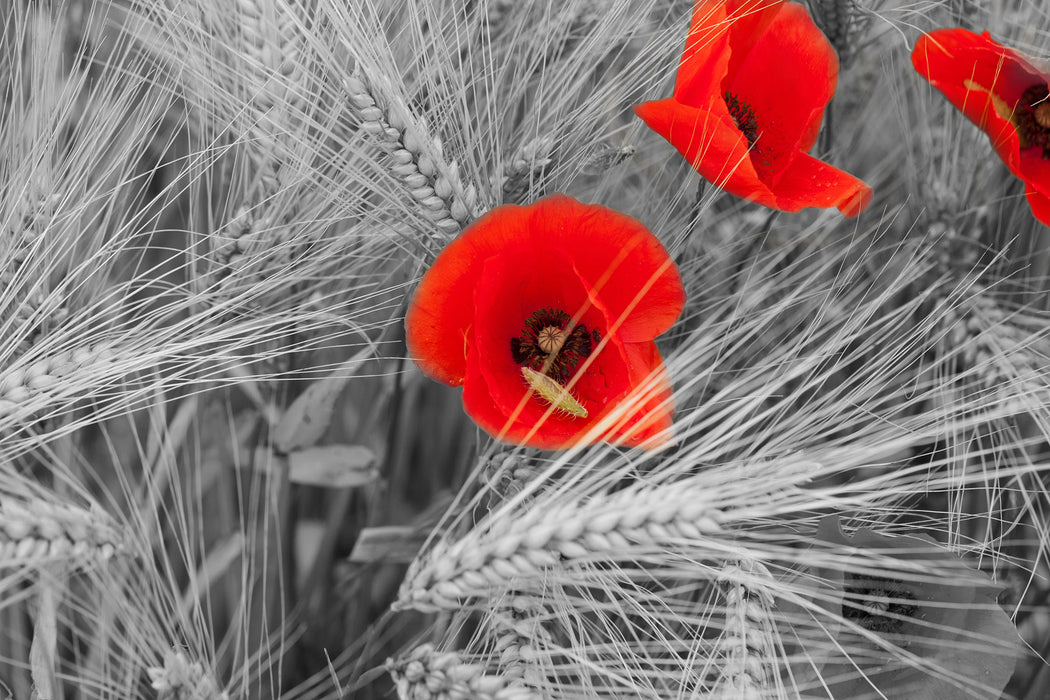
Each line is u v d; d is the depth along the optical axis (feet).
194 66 2.65
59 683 2.51
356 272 2.78
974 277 2.70
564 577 2.46
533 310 2.49
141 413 2.80
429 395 2.89
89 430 2.78
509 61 2.71
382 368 2.82
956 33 2.60
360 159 2.63
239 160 2.72
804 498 2.44
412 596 2.45
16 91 2.70
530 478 2.52
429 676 2.46
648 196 2.76
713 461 2.60
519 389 2.45
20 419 2.49
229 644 2.73
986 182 2.79
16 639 2.61
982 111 2.59
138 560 2.66
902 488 2.49
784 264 2.78
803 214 2.83
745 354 2.68
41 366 2.50
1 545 2.40
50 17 2.75
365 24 2.56
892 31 2.84
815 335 2.58
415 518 2.81
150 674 2.46
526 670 2.48
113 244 2.62
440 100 2.59
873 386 2.58
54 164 2.69
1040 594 2.75
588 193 2.71
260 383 2.71
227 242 2.63
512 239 2.40
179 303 2.57
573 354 2.49
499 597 2.49
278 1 2.52
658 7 2.80
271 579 2.73
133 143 2.68
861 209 2.52
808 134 2.58
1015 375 2.66
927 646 2.49
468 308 2.41
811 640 2.48
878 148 2.96
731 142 2.42
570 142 2.62
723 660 2.47
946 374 2.73
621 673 2.52
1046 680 2.71
